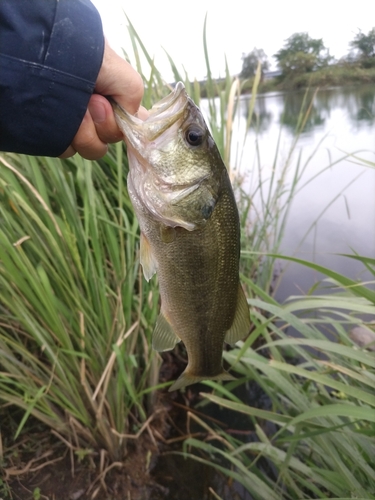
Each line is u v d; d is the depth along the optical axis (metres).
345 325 0.61
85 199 0.38
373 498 0.28
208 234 0.28
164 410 0.52
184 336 0.30
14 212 0.36
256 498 0.39
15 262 0.34
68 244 0.36
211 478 0.45
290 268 0.79
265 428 0.51
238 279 0.30
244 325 0.31
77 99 0.22
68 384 0.40
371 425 0.32
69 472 0.41
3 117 0.21
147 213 0.27
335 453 0.31
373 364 0.27
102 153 0.26
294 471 0.41
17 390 0.43
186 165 0.26
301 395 0.32
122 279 0.42
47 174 0.41
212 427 0.52
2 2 0.20
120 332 0.41
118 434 0.41
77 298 0.38
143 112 0.29
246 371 0.43
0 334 0.38
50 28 0.21
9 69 0.21
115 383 0.43
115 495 0.41
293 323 0.31
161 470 0.45
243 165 1.21
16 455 0.41
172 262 0.28
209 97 0.56
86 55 0.22
